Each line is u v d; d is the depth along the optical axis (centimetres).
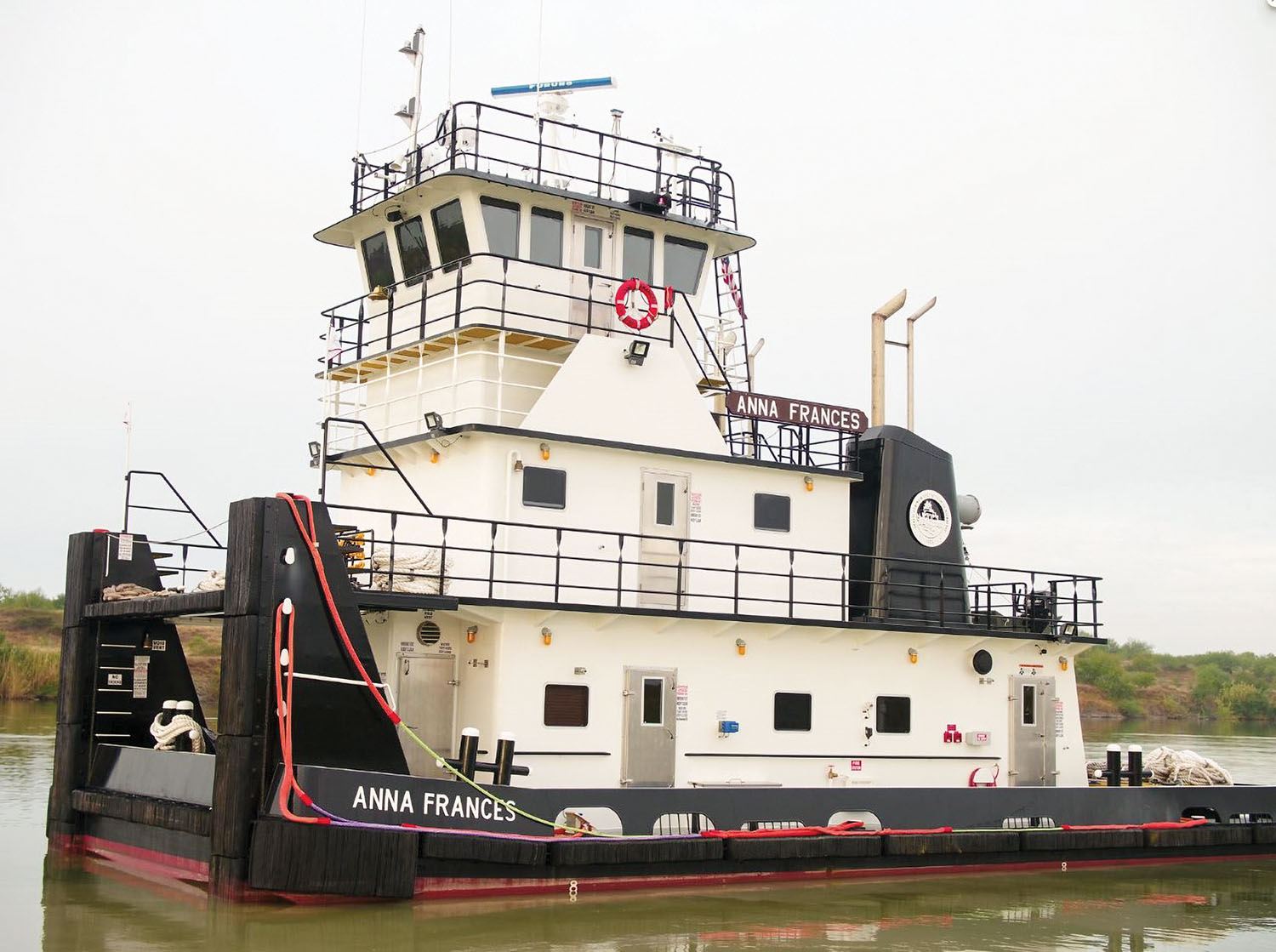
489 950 1316
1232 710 6844
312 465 2002
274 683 1427
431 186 1895
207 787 1518
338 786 1421
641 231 2008
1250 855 2077
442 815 1475
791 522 1945
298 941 1321
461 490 1752
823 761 1839
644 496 1819
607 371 1823
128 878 1628
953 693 1972
